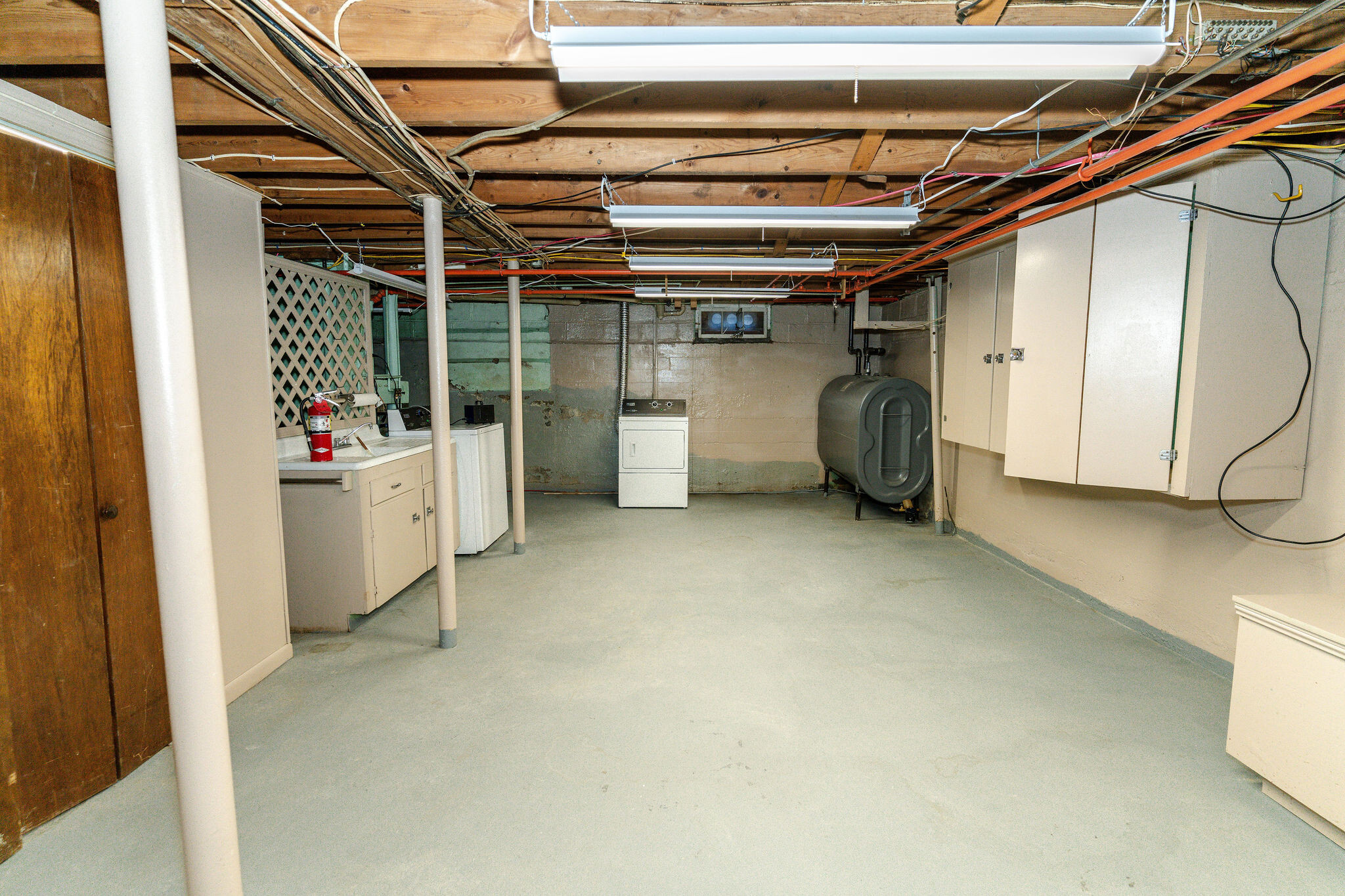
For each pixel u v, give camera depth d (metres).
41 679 1.73
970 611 3.36
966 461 4.90
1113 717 2.28
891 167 2.55
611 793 1.87
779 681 2.57
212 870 1.25
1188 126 1.74
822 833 1.70
